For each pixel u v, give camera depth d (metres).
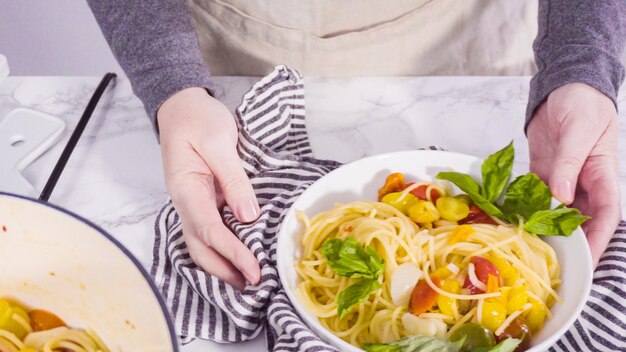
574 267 0.82
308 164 0.95
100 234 0.68
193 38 1.01
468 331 0.77
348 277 0.82
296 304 0.79
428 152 0.90
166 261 0.88
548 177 0.90
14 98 1.09
